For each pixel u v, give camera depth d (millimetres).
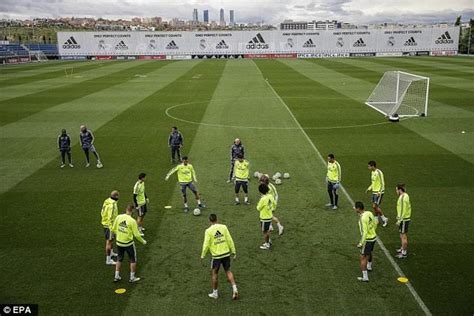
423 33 94375
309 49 95688
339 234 13469
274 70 65125
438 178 18047
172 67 71750
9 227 14109
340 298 10250
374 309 9812
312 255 12258
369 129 26734
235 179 15883
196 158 21500
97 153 22078
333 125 27969
